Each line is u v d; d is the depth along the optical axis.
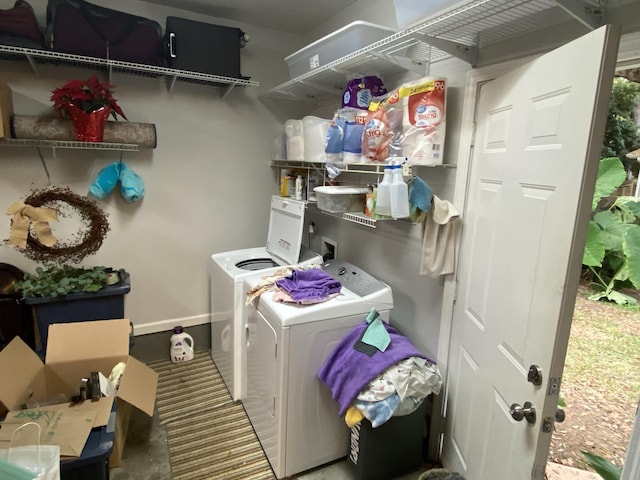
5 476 1.16
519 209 1.25
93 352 1.96
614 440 2.24
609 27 0.89
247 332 2.16
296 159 2.75
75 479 1.39
